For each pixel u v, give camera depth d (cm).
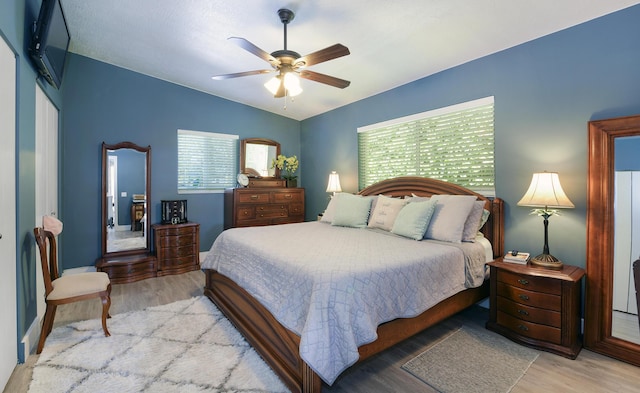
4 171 188
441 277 228
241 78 430
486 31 269
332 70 359
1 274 182
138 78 438
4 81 189
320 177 548
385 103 422
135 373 197
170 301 324
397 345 237
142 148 435
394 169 416
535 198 245
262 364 208
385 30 279
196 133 487
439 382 191
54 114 338
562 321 221
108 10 288
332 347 159
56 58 261
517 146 289
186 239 439
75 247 396
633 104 223
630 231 223
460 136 339
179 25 306
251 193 488
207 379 191
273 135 566
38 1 255
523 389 185
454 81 339
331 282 170
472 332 259
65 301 228
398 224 305
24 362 208
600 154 233
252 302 243
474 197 288
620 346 217
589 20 244
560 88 260
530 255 281
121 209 421
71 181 392
